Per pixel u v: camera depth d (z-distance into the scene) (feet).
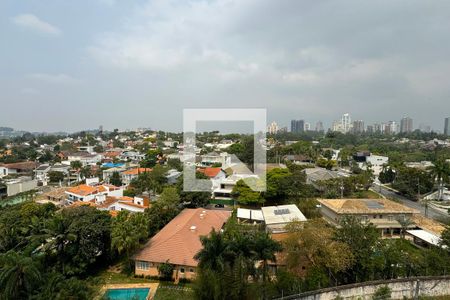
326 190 200.23
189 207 166.71
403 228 128.88
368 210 132.46
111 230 98.27
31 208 140.87
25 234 107.14
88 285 76.64
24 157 406.62
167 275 92.38
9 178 284.00
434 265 83.35
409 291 77.20
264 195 170.40
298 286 75.97
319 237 84.64
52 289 70.54
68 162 361.51
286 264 86.84
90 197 186.80
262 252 75.05
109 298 78.79
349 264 78.33
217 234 79.15
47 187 263.70
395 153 376.68
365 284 75.66
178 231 107.34
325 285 77.77
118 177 264.72
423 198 208.95
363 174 234.38
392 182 240.53
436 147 426.10
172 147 495.00
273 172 182.19
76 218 97.81
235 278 69.26
